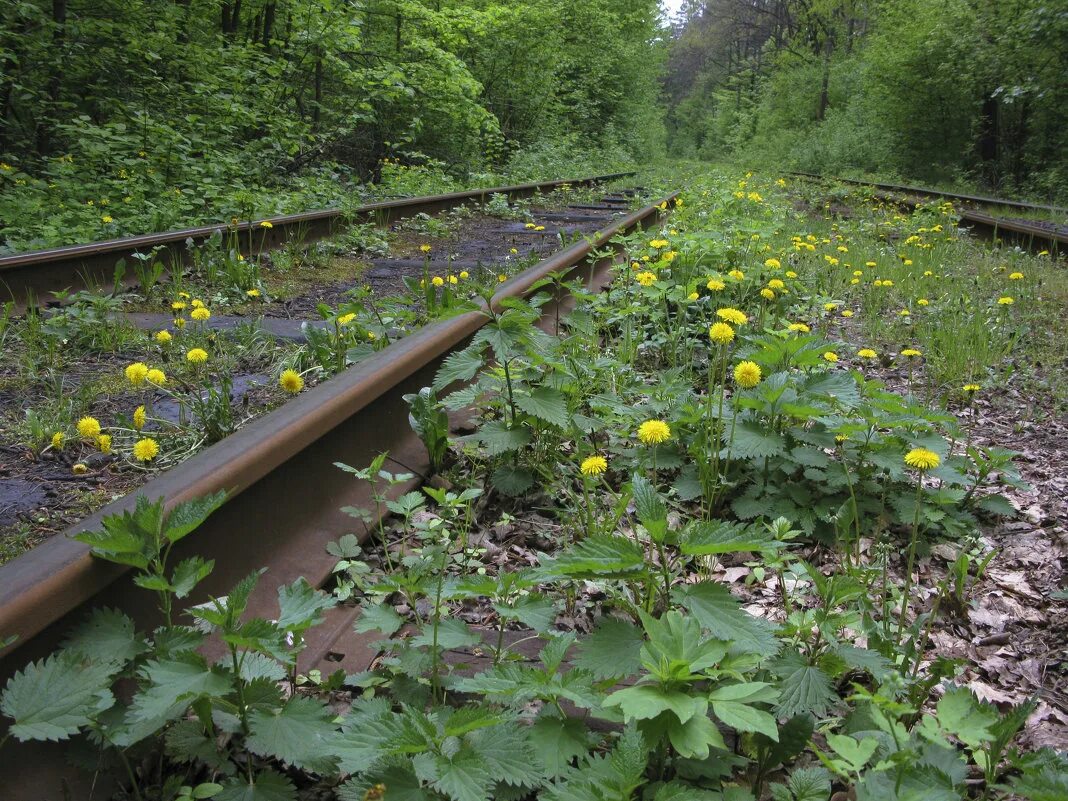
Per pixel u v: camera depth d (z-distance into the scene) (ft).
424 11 60.18
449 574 8.00
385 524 8.83
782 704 5.78
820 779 5.09
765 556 6.65
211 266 18.92
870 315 19.77
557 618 7.45
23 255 15.96
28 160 34.91
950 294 21.38
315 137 48.03
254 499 7.41
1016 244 31.94
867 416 9.52
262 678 5.31
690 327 15.49
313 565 7.66
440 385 9.17
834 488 9.57
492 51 82.28
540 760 5.03
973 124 84.94
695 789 4.97
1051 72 70.64
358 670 6.39
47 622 5.07
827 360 12.32
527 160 77.87
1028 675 7.15
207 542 6.77
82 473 8.94
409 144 64.34
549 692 5.16
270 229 23.22
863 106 107.14
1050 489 10.77
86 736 5.04
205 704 5.02
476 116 63.52
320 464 8.53
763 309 16.51
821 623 6.31
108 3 39.01
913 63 88.02
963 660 7.14
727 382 13.56
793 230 33.09
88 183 30.32
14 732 4.39
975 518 9.89
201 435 9.96
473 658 6.63
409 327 14.64
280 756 4.95
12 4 34.68
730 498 9.76
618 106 133.69
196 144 37.35
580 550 5.76
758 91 209.46
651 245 17.16
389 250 25.71
